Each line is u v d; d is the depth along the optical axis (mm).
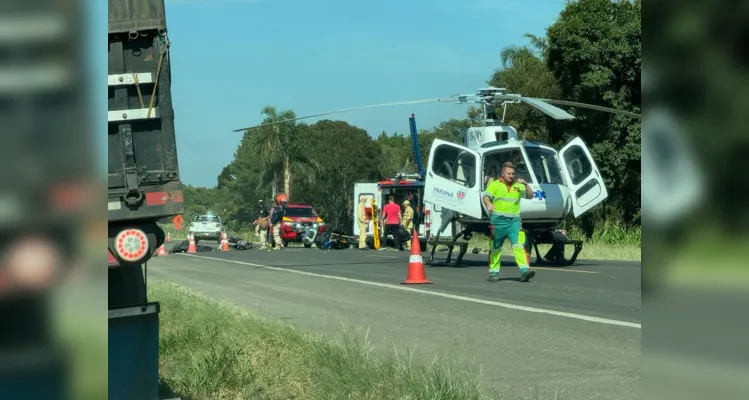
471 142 19516
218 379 6008
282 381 6105
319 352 6758
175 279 17516
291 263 23109
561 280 15289
